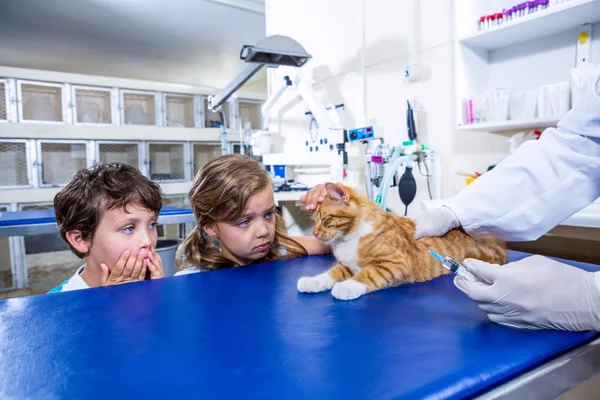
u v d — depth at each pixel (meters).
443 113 1.97
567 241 1.48
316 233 0.82
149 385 0.35
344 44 2.53
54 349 0.43
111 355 0.41
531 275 0.48
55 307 0.57
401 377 0.35
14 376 0.37
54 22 3.34
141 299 0.61
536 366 0.39
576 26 1.50
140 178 0.92
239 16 3.37
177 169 4.21
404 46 2.14
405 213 1.96
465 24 1.66
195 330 0.47
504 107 1.57
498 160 1.74
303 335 0.45
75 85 3.64
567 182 0.65
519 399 0.36
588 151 0.64
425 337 0.44
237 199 0.88
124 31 3.59
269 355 0.40
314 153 2.02
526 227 0.69
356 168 2.43
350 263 0.77
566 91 1.37
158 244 2.44
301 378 0.35
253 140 2.55
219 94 2.48
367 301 0.59
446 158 1.98
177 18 3.36
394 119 2.24
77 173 0.93
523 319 0.47
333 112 2.14
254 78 5.19
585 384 0.48
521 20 1.44
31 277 3.25
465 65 1.68
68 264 3.46
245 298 0.61
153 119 4.11
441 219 0.75
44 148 3.58
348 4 2.47
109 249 0.86
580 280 0.48
